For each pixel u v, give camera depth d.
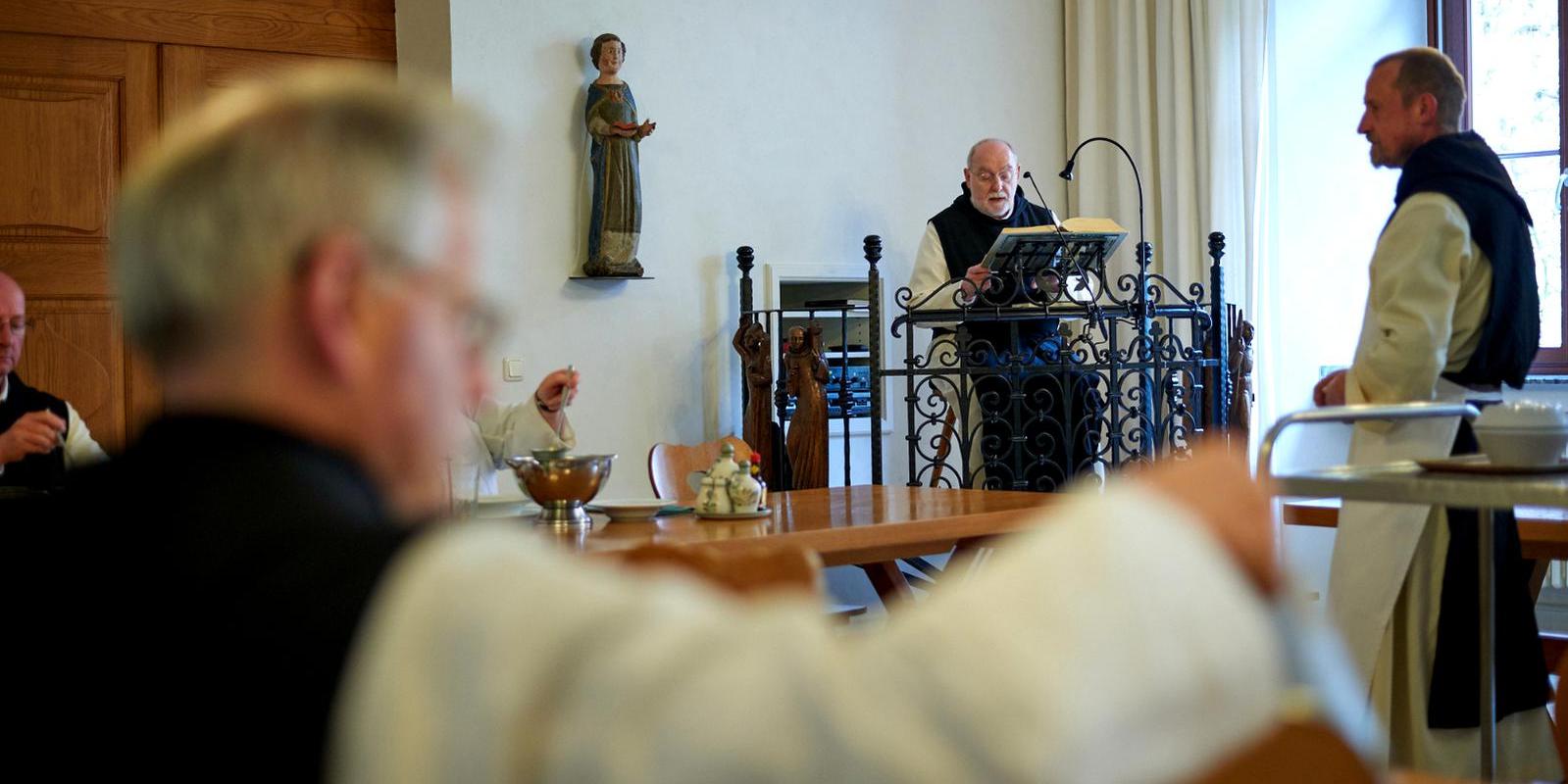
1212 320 5.36
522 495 2.97
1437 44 6.40
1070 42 6.88
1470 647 2.81
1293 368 6.55
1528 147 6.20
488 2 5.34
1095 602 0.36
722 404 5.85
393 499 0.65
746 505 2.85
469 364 0.64
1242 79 6.47
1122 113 6.77
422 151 0.61
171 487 0.60
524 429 3.12
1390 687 2.82
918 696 0.36
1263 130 6.46
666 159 5.74
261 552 0.58
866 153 6.27
